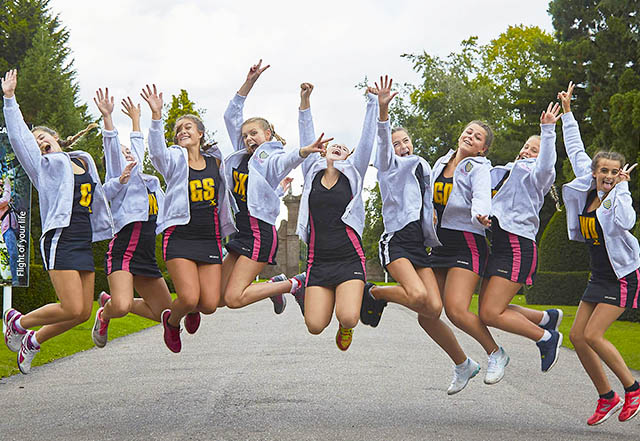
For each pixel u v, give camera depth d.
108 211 6.67
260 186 6.56
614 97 26.23
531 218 6.60
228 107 7.03
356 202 6.39
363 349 11.93
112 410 6.77
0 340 12.20
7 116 6.36
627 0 32.84
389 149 6.43
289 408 6.80
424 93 49.12
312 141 6.99
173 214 6.33
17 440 5.51
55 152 6.51
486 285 6.57
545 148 6.49
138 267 6.94
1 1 37.12
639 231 21.19
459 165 6.55
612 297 6.22
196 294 6.34
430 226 6.48
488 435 5.67
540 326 6.82
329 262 6.36
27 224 13.99
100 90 7.03
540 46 39.59
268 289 6.68
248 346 12.41
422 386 8.27
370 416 6.43
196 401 7.22
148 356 11.20
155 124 6.28
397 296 6.35
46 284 16.92
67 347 12.22
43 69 35.34
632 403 6.21
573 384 8.71
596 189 6.46
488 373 6.48
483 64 52.72
